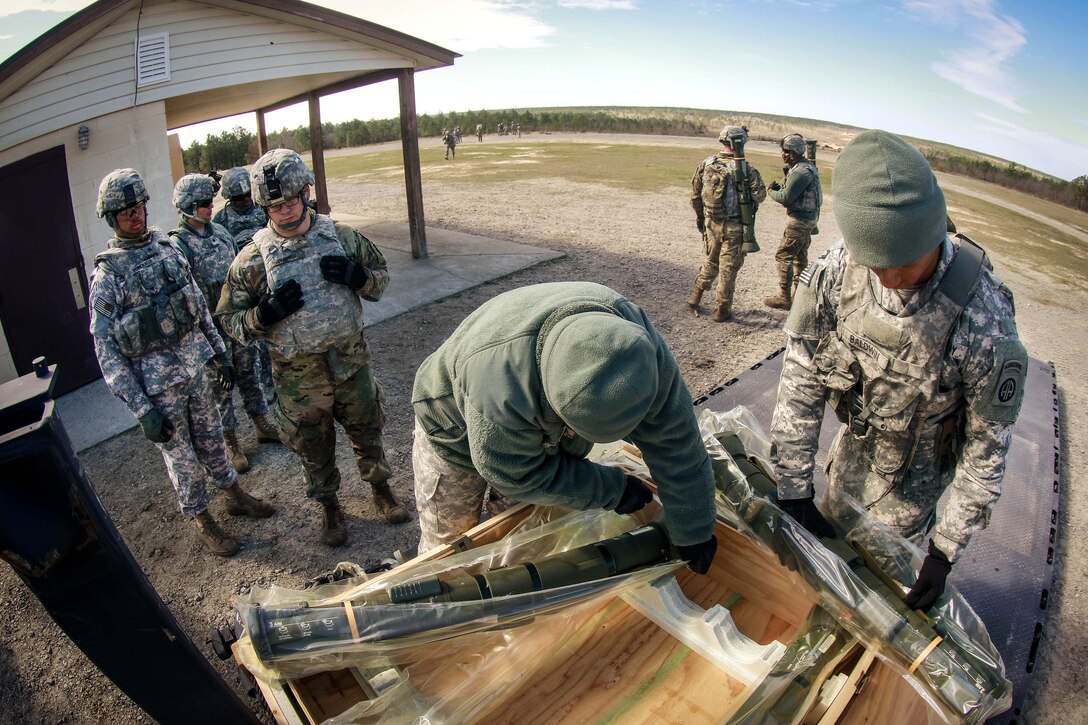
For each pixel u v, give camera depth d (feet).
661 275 27.71
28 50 16.98
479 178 57.57
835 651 6.31
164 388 10.88
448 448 7.62
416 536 12.40
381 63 26.03
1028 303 28.30
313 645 5.63
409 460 14.66
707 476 6.46
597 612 7.45
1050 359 21.09
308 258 10.20
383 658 6.00
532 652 6.69
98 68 19.12
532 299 6.05
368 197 48.91
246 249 10.39
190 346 11.27
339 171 69.87
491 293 25.16
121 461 15.42
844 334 6.84
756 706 5.68
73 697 9.68
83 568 4.23
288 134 130.21
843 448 7.93
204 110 32.30
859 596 6.28
